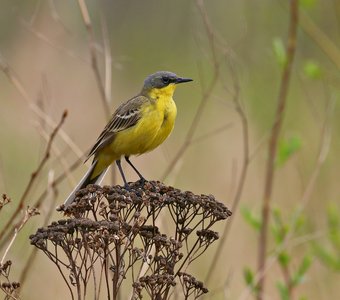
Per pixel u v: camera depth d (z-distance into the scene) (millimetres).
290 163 15547
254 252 15234
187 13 26281
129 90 23516
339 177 15547
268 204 12859
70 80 20578
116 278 8344
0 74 20328
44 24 18500
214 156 17891
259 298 12438
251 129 16984
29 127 18344
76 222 8289
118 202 8648
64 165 11859
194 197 8758
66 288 13234
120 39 25625
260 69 16156
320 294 14148
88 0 25172
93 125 19484
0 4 23016
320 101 17141
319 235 12977
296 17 13055
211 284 14023
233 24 21891
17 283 8836
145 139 12328
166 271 8609
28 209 9555
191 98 21312
